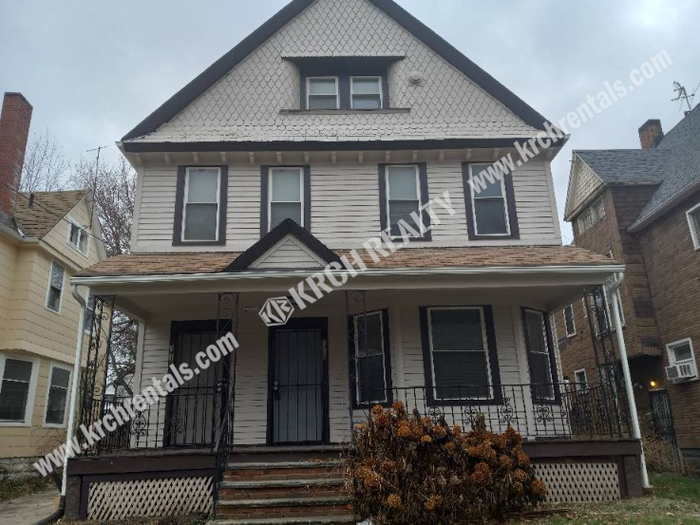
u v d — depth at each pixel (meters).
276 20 11.49
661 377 14.62
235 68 11.19
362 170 10.66
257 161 10.59
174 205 10.30
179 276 8.03
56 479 8.01
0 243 12.64
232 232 10.21
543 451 7.86
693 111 17.56
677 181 14.67
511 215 10.47
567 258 8.95
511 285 8.45
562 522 6.48
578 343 18.73
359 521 6.40
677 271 14.04
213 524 6.30
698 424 13.18
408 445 6.60
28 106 14.37
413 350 9.38
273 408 9.47
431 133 10.84
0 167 13.32
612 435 8.19
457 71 11.42
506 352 9.48
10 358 12.71
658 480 10.34
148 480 7.50
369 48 11.55
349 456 6.95
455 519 6.37
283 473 7.27
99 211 22.62
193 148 10.32
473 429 7.41
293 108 11.05
